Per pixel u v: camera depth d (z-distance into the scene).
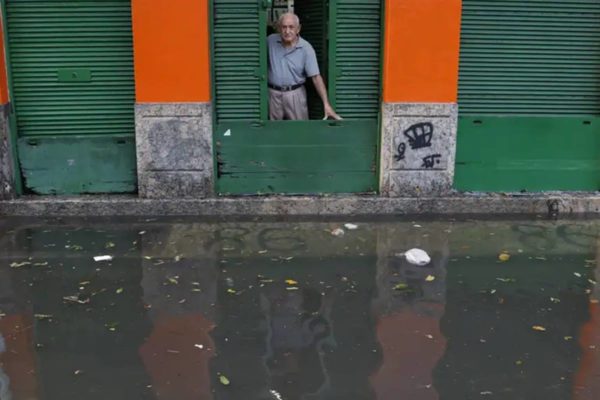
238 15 6.17
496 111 6.59
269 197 6.44
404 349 3.99
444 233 5.93
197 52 6.10
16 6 6.12
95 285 4.81
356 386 3.60
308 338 4.11
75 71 6.29
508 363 3.84
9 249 5.46
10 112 6.27
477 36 6.40
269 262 5.25
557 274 5.07
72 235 5.80
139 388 3.56
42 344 3.99
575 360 3.87
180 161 6.32
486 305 4.57
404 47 6.19
